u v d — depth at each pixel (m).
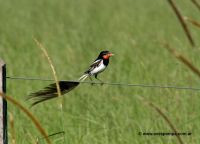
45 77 17.72
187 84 14.61
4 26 33.44
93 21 35.41
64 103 13.65
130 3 43.62
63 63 20.64
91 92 14.60
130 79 15.45
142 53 20.81
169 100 11.98
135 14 37.06
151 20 33.41
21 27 32.94
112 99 13.67
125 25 32.12
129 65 17.97
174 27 30.02
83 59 21.56
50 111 12.66
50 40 27.03
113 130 11.34
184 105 11.95
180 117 11.52
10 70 18.56
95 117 12.16
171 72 16.39
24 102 13.63
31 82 16.70
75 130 11.25
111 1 45.56
